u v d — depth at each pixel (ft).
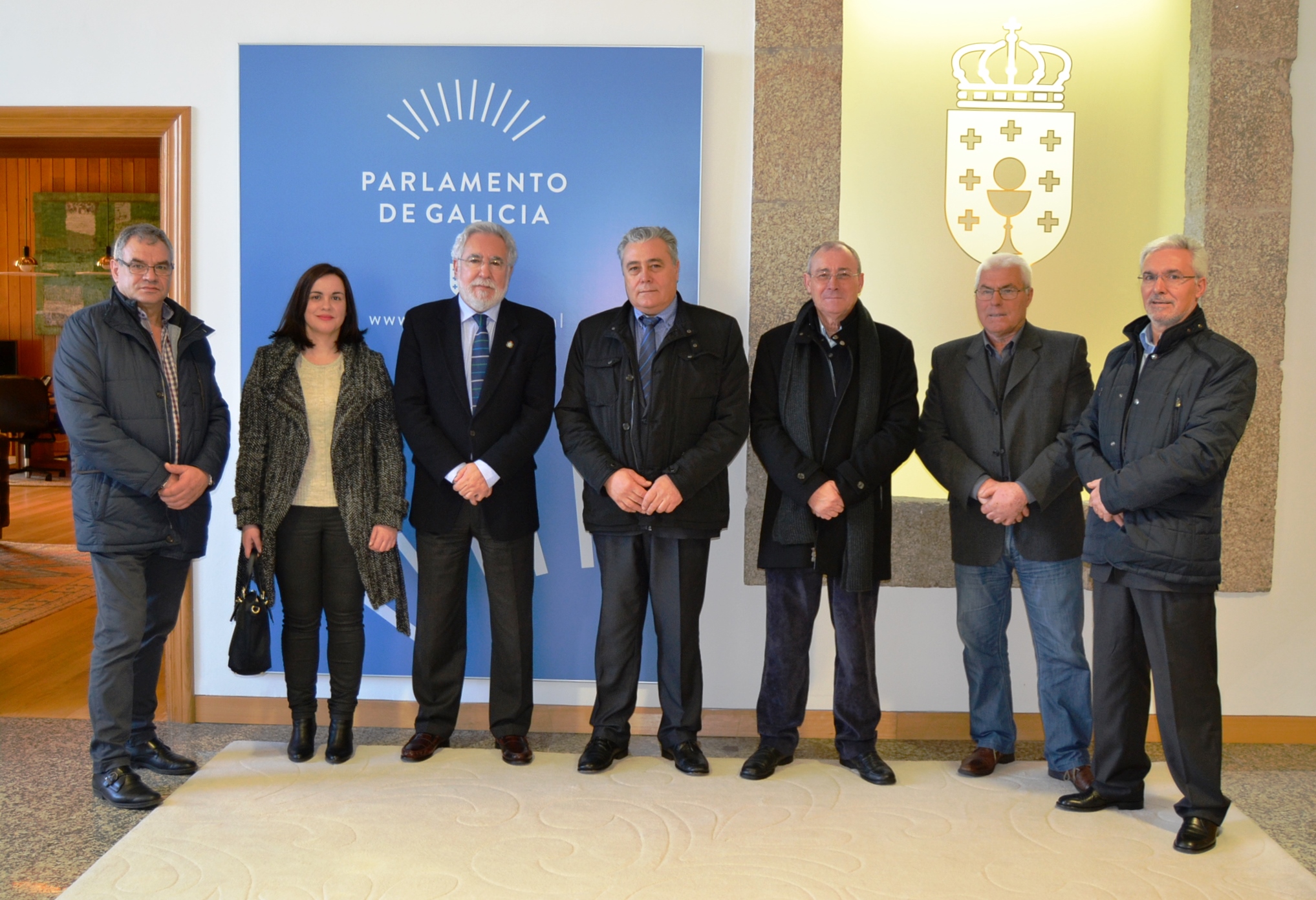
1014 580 10.61
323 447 9.25
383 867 7.23
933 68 10.80
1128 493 7.72
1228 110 10.25
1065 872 7.33
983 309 9.07
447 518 9.25
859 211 10.88
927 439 9.48
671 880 7.09
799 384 9.09
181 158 10.59
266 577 9.02
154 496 8.58
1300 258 10.42
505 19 10.49
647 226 9.30
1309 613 10.53
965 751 10.22
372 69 10.43
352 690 9.45
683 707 9.32
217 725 10.74
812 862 7.43
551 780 9.01
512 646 9.51
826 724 10.64
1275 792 9.18
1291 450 10.46
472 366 9.42
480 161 10.48
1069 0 10.72
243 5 10.55
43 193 34.01
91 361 8.41
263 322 10.58
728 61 10.47
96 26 10.61
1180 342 7.87
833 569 8.93
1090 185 10.82
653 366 9.12
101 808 8.41
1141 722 8.39
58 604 16.20
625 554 9.21
